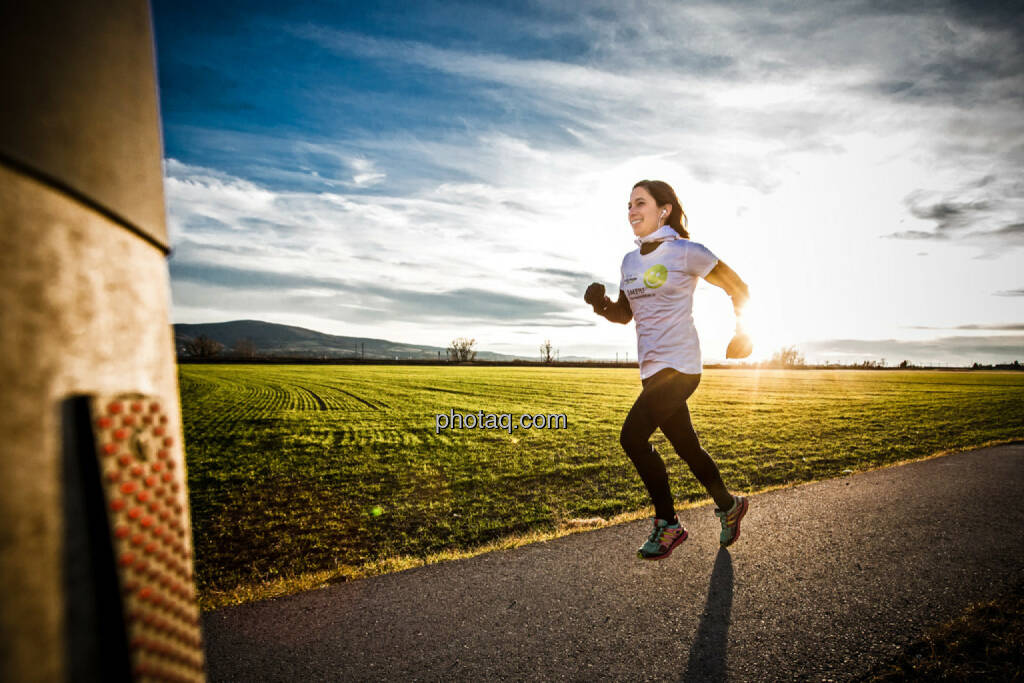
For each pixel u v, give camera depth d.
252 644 2.35
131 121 0.63
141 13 0.68
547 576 3.01
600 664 2.14
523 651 2.25
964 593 2.70
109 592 0.53
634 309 2.97
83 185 0.54
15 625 0.45
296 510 6.02
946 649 2.16
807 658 2.14
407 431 13.05
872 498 4.61
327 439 11.89
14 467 0.45
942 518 3.99
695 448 3.05
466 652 2.25
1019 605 2.50
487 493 6.66
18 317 0.47
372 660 2.21
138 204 0.63
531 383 36.62
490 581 2.96
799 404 20.02
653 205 3.04
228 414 17.36
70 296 0.52
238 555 4.52
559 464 8.55
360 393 26.94
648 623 2.45
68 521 0.50
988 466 6.12
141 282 0.63
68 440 0.51
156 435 0.62
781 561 3.15
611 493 6.56
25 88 0.49
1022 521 3.92
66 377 0.51
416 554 4.39
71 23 0.55
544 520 5.34
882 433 11.59
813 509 4.26
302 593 2.87
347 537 4.93
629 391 28.64
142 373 0.62
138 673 0.54
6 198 0.46
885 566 3.06
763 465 8.15
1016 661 2.06
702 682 2.01
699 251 2.75
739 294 2.83
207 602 2.87
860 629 2.35
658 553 2.88
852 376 56.47
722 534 3.26
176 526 0.65
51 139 0.51
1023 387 33.75
